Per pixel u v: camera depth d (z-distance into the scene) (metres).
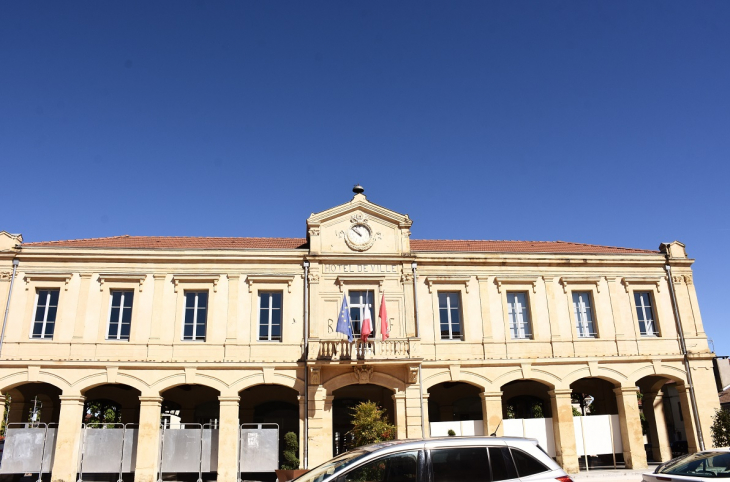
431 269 27.62
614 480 23.02
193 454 24.41
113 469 24.00
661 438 30.31
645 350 27.92
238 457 24.36
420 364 25.66
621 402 27.19
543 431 26.64
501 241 33.12
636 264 29.05
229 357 25.36
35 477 24.91
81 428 24.39
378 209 27.75
